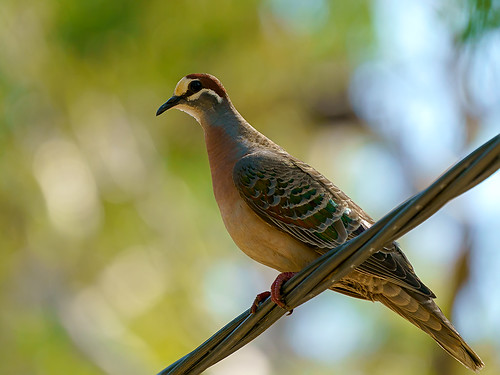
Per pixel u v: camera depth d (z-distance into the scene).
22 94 15.29
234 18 15.13
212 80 8.84
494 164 5.33
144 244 15.59
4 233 15.34
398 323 14.72
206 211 15.76
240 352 16.75
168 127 15.99
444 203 5.57
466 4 10.94
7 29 15.07
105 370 14.52
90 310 15.12
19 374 14.55
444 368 14.09
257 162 8.12
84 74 15.36
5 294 15.20
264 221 7.95
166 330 15.16
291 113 16.89
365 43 15.05
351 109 17.22
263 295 7.37
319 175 8.20
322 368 15.71
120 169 15.63
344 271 6.30
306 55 15.85
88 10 14.62
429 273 15.09
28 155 15.32
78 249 15.46
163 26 14.87
